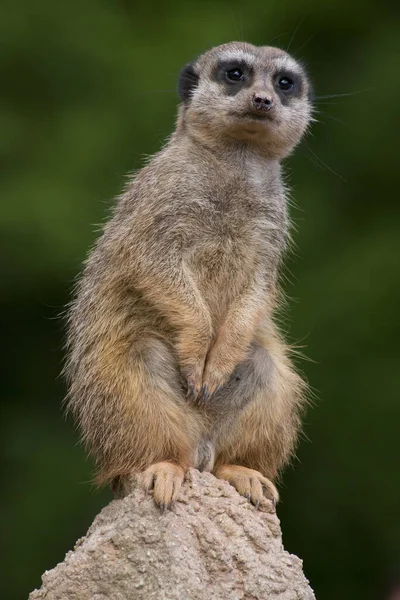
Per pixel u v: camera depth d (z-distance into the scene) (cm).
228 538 865
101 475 984
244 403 1000
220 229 1006
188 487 888
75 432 1816
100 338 991
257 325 1004
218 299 1014
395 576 1670
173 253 991
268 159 1052
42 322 1852
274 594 850
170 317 980
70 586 840
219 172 1019
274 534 901
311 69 1934
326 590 1703
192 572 836
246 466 1018
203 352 977
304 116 1075
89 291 1026
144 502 867
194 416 985
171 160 1021
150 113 1852
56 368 1859
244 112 1017
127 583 835
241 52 1088
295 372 1080
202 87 1066
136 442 966
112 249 1012
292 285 1770
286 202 1071
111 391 971
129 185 1060
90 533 883
